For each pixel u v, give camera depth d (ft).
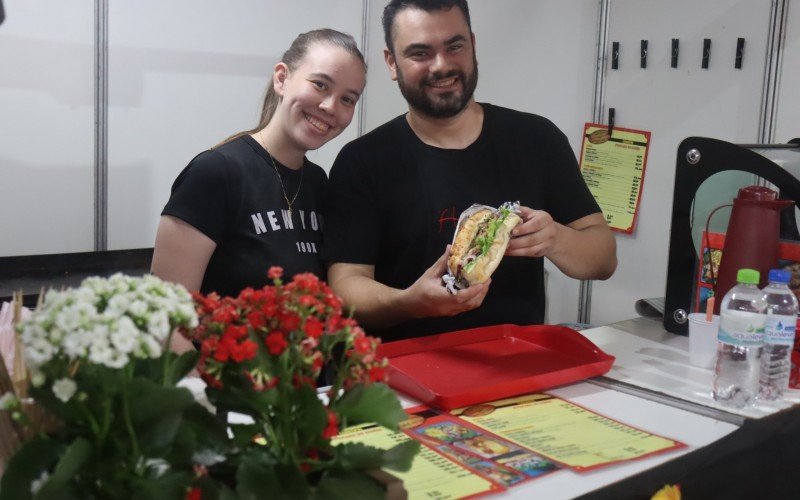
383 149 6.65
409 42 6.12
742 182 6.98
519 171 6.76
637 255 10.16
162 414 2.59
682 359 6.00
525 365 5.58
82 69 10.35
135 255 10.61
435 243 6.57
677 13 9.41
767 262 5.97
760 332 4.85
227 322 2.86
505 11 11.29
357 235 6.50
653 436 4.35
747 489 4.42
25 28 9.84
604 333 6.79
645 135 9.89
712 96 9.21
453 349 5.99
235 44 11.89
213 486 2.78
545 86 10.95
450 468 3.84
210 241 5.98
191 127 11.61
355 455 2.96
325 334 3.04
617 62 10.07
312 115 6.22
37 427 2.77
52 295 2.60
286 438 2.89
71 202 10.55
